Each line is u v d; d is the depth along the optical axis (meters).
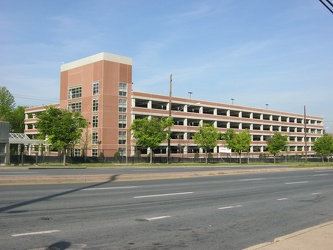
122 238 7.48
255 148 96.31
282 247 6.62
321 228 8.44
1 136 35.03
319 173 33.00
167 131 50.88
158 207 11.38
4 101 93.44
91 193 13.80
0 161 35.06
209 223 9.34
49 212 9.80
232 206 12.24
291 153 106.69
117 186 16.62
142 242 7.24
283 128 108.62
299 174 30.78
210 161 63.62
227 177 25.00
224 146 65.38
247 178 24.64
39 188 14.77
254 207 12.23
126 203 11.88
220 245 7.25
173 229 8.49
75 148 64.94
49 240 7.06
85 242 7.04
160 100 70.88
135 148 66.38
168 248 6.90
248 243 7.47
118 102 65.94
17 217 9.02
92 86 66.62
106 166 39.25
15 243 6.76
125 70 67.44
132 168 36.97
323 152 79.44
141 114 68.25
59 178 17.47
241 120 89.69
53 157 44.00
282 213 11.21
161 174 23.34
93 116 65.88
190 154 73.62
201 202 12.83
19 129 100.06
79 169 32.50
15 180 16.14
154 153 67.88
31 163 39.38
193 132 75.69
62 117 41.28
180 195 14.43
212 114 83.38
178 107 78.25
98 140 64.25
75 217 9.30
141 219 9.45
